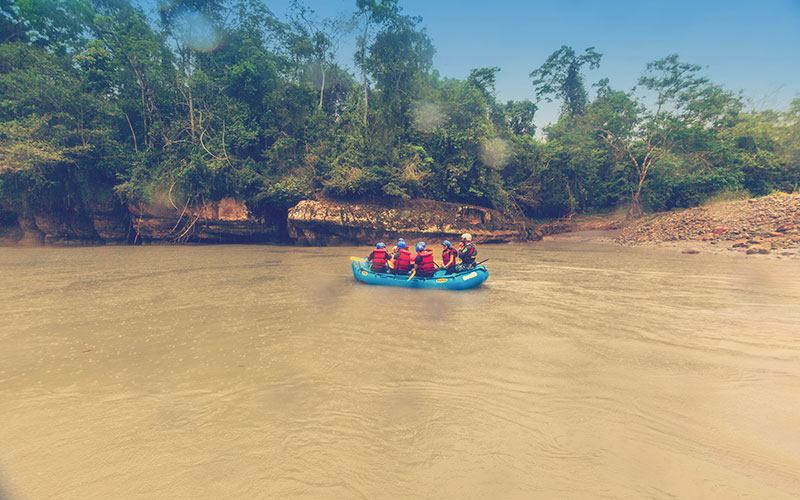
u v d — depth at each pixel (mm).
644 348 4773
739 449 2627
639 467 2438
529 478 2328
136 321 5930
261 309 6734
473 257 9688
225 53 25250
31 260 13852
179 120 22906
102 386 3627
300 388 3602
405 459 2521
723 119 30094
